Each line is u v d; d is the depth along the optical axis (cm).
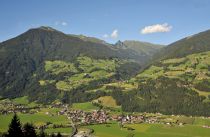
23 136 12231
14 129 11838
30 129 13900
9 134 11775
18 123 11975
